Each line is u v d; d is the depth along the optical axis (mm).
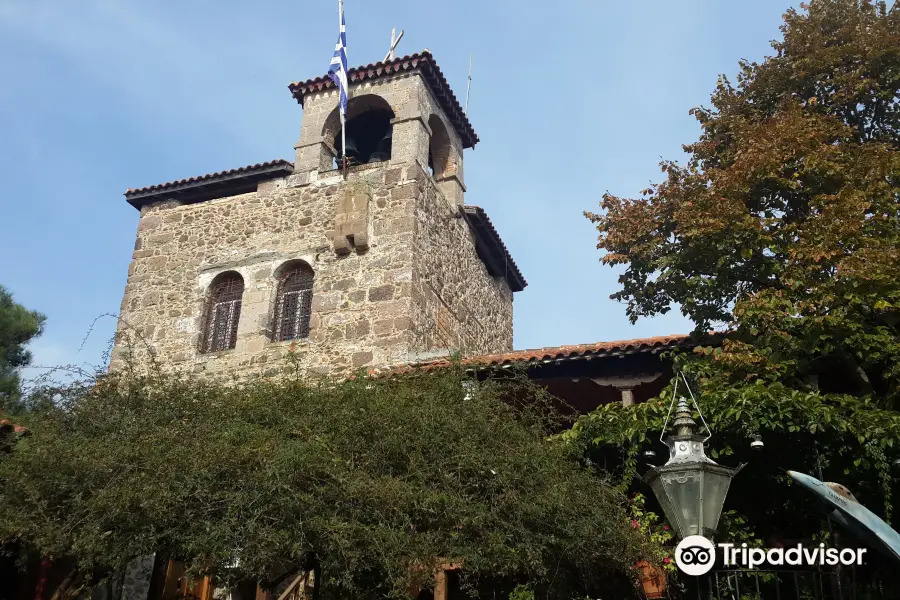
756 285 10883
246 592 12312
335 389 9688
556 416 10297
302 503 7746
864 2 12445
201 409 9750
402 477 8391
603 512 8391
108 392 10148
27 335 19031
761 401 8719
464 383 10219
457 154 19578
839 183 10492
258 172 18000
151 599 12383
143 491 7852
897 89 11883
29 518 8500
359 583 8383
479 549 7969
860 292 9180
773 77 12461
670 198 11500
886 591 8469
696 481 6508
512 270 22031
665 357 11203
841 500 5754
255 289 16828
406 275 15852
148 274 17859
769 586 8750
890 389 9148
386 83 18391
